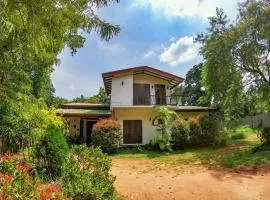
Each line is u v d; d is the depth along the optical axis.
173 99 29.95
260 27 20.41
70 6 6.46
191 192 12.24
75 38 7.58
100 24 7.06
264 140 20.64
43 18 5.66
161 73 28.00
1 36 5.18
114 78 28.22
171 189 12.62
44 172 9.67
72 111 28.95
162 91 29.08
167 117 25.31
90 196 8.69
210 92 24.39
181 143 24.61
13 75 8.09
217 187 12.75
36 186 6.30
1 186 5.82
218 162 17.77
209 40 23.38
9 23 4.71
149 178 14.51
